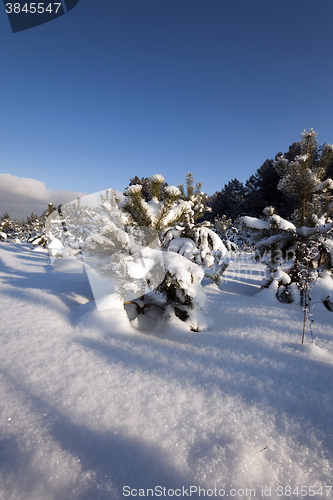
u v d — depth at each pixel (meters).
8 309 2.84
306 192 4.38
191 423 1.18
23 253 8.93
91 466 0.95
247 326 2.52
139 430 1.12
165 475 0.91
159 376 1.57
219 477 0.91
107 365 1.68
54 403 1.28
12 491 0.85
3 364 1.68
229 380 1.55
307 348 1.97
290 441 1.10
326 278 3.69
